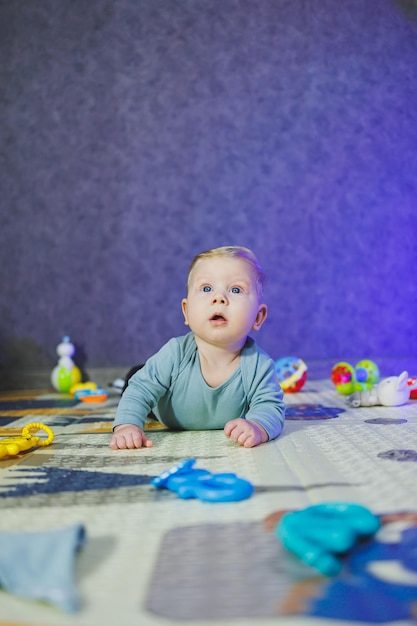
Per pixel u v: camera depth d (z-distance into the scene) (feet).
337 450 4.50
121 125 10.86
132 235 10.80
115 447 4.79
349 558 2.62
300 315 10.69
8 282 10.93
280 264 10.69
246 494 3.38
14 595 2.36
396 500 3.27
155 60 10.87
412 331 10.73
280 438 5.01
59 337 10.85
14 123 10.94
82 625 2.15
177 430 5.70
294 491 3.48
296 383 8.20
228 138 10.78
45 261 10.88
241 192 10.74
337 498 3.34
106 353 10.82
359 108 10.76
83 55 10.93
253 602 2.27
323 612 2.20
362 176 10.73
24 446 4.69
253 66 10.80
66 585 2.32
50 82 10.94
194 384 5.30
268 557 2.63
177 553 2.69
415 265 10.73
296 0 10.82
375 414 6.22
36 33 10.95
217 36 10.85
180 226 10.77
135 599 2.31
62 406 7.79
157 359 5.38
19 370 10.63
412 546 2.72
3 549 2.59
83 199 10.86
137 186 10.82
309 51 10.80
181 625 2.13
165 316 10.78
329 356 10.69
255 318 5.41
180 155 10.80
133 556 2.66
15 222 10.92
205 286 5.24
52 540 2.64
